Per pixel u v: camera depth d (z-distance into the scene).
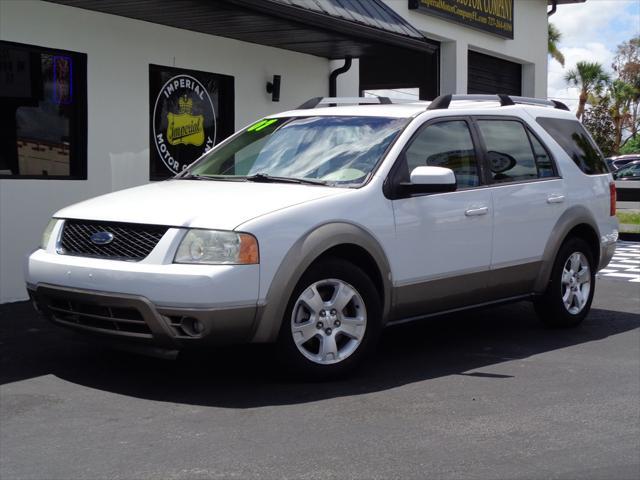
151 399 5.06
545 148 7.16
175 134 10.27
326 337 5.38
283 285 5.04
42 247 5.61
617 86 55.41
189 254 4.89
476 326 7.55
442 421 4.70
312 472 3.89
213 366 5.84
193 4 8.62
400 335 7.12
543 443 4.35
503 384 5.54
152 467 3.94
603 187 7.71
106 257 5.12
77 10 8.84
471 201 6.26
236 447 4.22
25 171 8.56
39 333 6.89
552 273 7.12
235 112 11.02
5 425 4.56
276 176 5.96
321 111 6.65
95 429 4.50
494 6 16.66
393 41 11.10
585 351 6.59
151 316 4.89
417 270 5.87
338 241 5.29
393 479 3.82
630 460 4.11
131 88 9.49
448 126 6.36
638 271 11.93
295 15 9.35
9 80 8.37
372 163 5.81
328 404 4.98
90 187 9.08
